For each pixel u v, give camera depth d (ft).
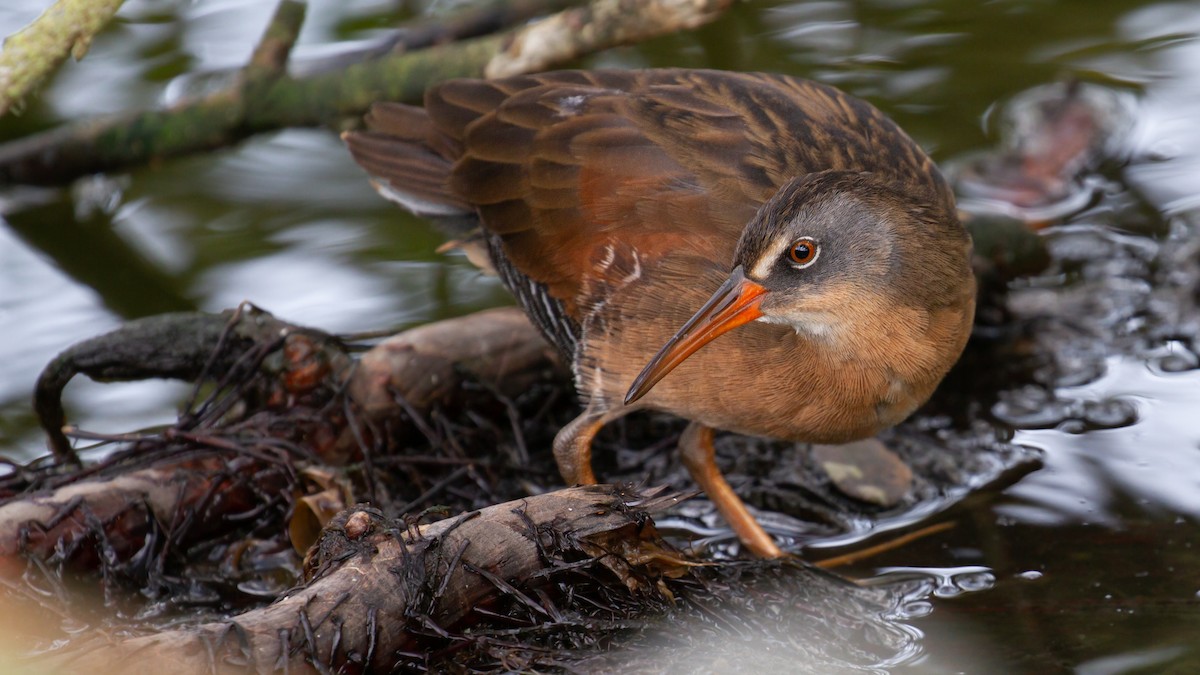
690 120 31.35
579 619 26.37
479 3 50.06
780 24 50.14
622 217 30.94
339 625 23.95
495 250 33.99
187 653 22.67
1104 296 39.14
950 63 47.62
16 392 37.01
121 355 33.30
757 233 28.25
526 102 33.19
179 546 30.94
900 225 28.43
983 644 27.37
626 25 42.34
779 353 29.25
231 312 34.14
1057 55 47.60
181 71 48.47
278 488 31.89
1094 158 43.65
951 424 35.37
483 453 34.91
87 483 30.66
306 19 50.60
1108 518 31.32
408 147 35.88
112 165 45.85
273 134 47.93
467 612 25.59
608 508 26.89
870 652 27.25
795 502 33.40
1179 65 46.78
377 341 37.96
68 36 33.32
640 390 28.60
